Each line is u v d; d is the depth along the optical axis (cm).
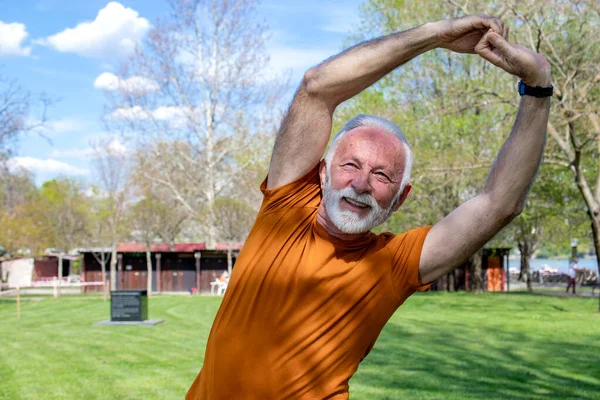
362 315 190
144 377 1020
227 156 4041
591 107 1814
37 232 3478
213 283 3766
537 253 8444
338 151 190
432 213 2945
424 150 2144
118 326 1792
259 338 189
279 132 205
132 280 4091
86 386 951
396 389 881
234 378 191
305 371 187
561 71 1823
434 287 3819
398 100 2366
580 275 4300
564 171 2719
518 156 184
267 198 206
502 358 1150
